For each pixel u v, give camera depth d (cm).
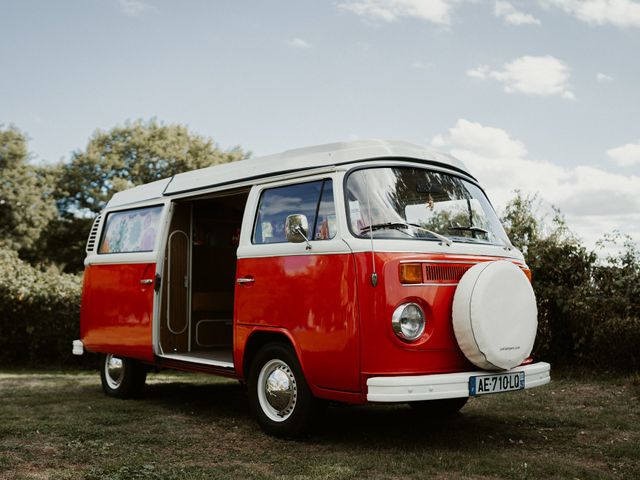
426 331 491
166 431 586
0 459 478
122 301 772
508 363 498
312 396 528
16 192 3931
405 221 523
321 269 514
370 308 478
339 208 514
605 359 866
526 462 468
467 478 432
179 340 747
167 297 736
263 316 563
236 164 651
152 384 936
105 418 644
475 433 569
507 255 570
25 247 3947
